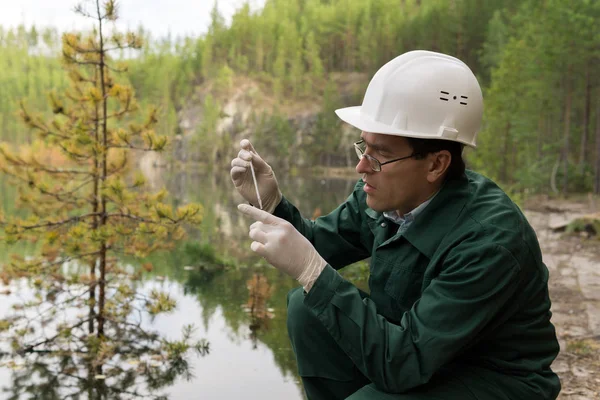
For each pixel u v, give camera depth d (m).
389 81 1.84
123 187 4.70
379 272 1.97
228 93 106.12
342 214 2.32
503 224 1.74
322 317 1.73
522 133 29.44
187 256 9.05
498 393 1.79
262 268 8.41
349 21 109.50
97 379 4.11
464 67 1.90
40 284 4.98
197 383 4.02
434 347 1.66
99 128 5.28
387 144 1.82
